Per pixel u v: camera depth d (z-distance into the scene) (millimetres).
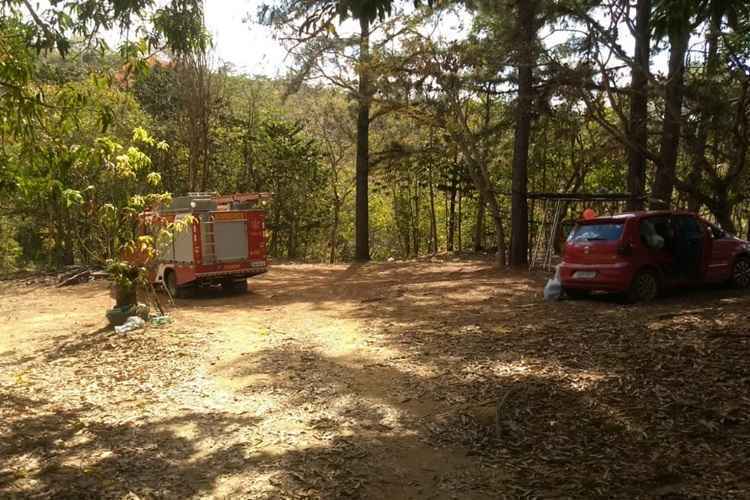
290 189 36625
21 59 5695
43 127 5898
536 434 5027
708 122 14273
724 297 10711
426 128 24703
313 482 4391
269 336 10047
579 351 7238
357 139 25797
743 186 16438
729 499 3760
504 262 19984
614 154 22156
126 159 8828
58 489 4371
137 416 6070
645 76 14477
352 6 4422
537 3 15359
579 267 11094
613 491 4004
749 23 12008
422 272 20219
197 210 15344
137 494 4281
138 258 11578
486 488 4195
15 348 10250
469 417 5531
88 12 7035
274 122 35844
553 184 31141
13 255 38562
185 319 11898
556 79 16047
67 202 6102
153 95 28875
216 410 6195
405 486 4297
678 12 5086
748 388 5418
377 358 7992
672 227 11078
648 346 7039
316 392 6648
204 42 8211
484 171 20219
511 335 8602
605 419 5168
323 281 19016
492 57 16797
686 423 4922
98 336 10484
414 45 18328
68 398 6844
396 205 40438
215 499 4188
